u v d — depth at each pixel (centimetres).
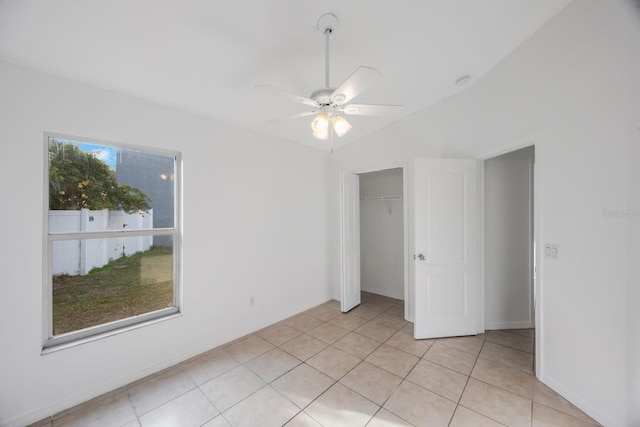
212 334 261
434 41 192
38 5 129
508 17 178
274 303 322
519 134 217
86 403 186
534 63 200
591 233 162
